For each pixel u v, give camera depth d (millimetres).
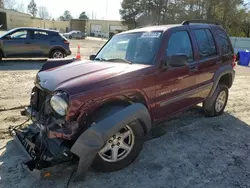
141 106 2965
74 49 21859
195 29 4277
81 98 2633
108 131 2607
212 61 4508
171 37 3678
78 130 2660
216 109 5027
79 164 2568
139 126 3027
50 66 3838
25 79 8109
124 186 2770
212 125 4652
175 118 4941
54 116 2723
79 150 2529
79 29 70438
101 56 4133
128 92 3008
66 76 3021
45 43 12164
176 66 3518
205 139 4035
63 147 2621
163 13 49031
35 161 2699
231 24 37125
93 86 2752
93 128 2582
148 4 51469
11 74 8852
